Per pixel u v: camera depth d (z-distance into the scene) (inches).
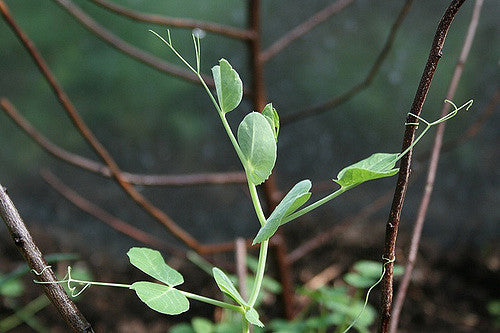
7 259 88.4
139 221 126.1
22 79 147.0
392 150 144.6
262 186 57.4
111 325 79.1
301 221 93.7
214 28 52.7
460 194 129.0
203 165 144.6
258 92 56.4
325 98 148.1
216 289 81.8
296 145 145.7
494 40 146.2
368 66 148.3
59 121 146.2
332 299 57.3
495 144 138.3
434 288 81.5
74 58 144.9
